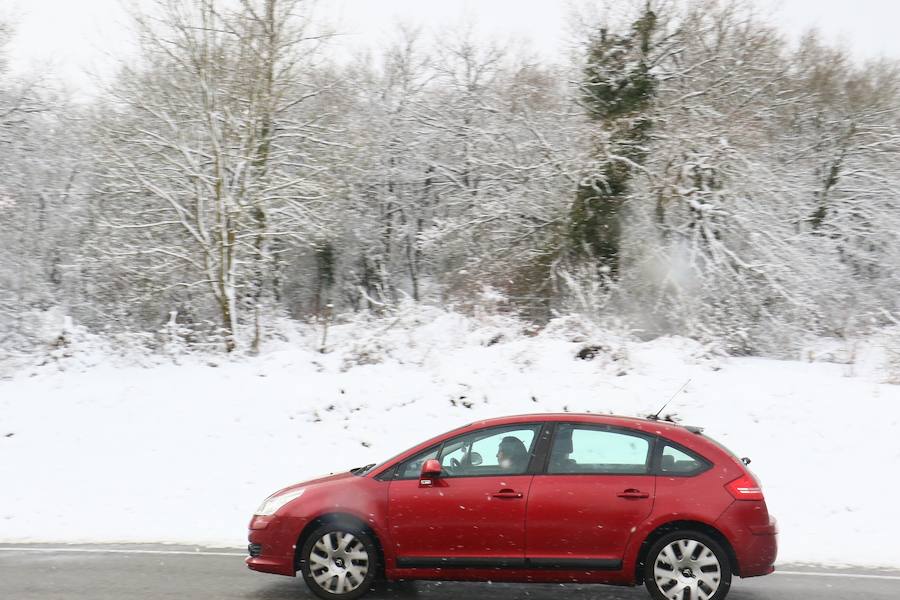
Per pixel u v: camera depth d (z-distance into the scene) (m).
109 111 22.38
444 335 17.91
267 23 20.92
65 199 29.31
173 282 22.83
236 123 20.89
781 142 30.41
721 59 26.06
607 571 6.59
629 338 17.47
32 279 27.83
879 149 30.05
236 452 13.05
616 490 6.65
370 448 13.23
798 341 22.52
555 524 6.64
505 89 30.27
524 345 16.28
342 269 35.12
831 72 32.91
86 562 8.30
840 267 25.14
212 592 7.13
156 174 21.41
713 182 23.92
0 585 7.34
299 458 12.91
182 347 17.69
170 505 11.21
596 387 14.51
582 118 24.95
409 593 7.12
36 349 17.83
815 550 9.15
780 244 23.22
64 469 12.48
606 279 21.73
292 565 6.94
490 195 27.58
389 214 34.84
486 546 6.71
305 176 22.81
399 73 34.81
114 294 25.16
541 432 6.94
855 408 13.24
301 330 24.81
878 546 9.35
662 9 24.27
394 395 14.46
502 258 25.38
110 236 22.89
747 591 7.32
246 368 16.31
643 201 23.55
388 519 6.84
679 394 14.11
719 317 21.17
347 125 27.14
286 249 25.25
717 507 6.54
